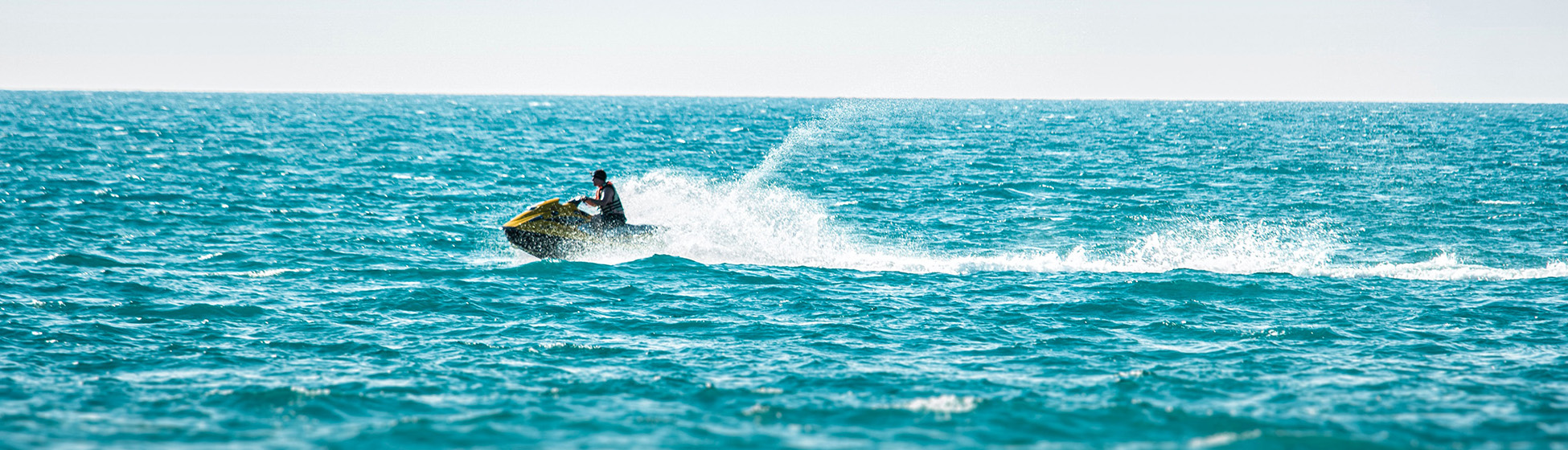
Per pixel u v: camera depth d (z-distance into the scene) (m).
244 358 10.52
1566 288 14.95
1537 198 29.34
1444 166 43.91
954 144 60.28
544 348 11.09
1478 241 21.30
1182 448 7.95
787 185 33.59
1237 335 11.90
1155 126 100.56
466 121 104.19
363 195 28.53
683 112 164.38
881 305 13.55
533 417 8.65
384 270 15.89
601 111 166.00
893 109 144.88
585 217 17.22
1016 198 29.84
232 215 23.23
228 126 79.75
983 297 14.16
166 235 19.95
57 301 13.01
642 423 8.52
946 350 11.13
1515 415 8.71
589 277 15.24
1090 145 60.53
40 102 172.75
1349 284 15.08
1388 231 22.84
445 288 14.33
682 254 17.62
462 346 11.16
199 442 7.88
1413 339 11.70
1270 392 9.48
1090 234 22.80
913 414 8.82
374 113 133.62
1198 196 30.70
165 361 10.34
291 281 14.96
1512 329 12.29
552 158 48.78
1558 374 10.12
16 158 39.44
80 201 24.94
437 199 28.44
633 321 12.47
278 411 8.76
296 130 74.25
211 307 12.86
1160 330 12.15
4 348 10.62
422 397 9.21
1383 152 55.28
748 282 15.05
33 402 8.80
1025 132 81.00
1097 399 9.23
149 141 55.50
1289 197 30.53
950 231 23.09
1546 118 153.25
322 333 11.62
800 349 11.14
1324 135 81.06
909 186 33.25
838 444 8.05
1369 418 8.65
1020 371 10.27
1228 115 164.62
